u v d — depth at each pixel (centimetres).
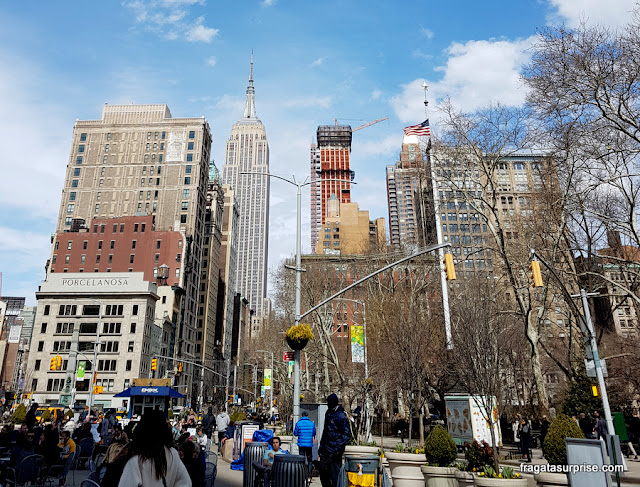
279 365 5850
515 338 3916
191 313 12262
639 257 2978
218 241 15300
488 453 1292
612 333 3962
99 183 12912
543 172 2998
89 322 8925
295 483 1059
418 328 3100
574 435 1196
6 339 16012
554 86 2177
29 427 1909
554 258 2730
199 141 13212
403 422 3519
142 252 11381
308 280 4641
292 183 2269
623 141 2220
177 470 478
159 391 3641
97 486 799
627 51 1994
